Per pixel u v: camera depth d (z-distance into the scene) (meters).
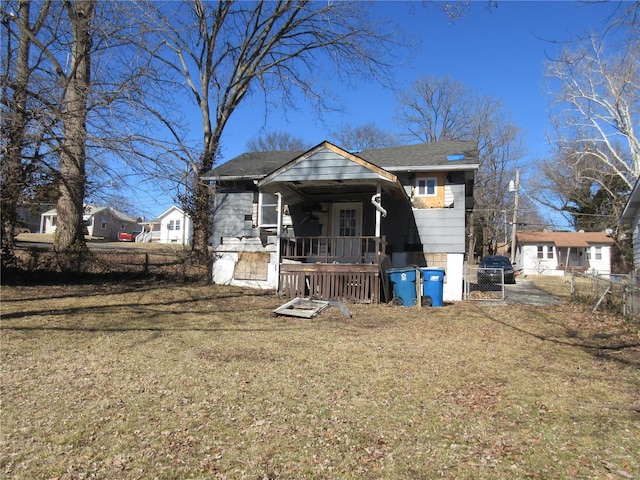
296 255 13.87
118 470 3.34
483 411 4.50
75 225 16.06
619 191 34.97
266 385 5.21
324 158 12.30
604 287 12.38
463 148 15.54
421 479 3.24
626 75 22.08
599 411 4.50
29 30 12.91
